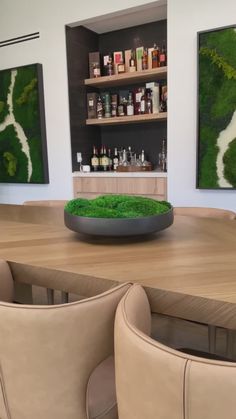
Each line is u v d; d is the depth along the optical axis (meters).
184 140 3.13
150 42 3.70
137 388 0.54
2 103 4.01
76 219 1.16
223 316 0.70
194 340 1.88
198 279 0.81
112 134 4.11
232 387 0.45
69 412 0.72
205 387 0.46
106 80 3.68
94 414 0.77
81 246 1.16
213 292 0.73
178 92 3.10
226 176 2.95
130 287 0.75
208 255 1.02
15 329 0.66
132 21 3.61
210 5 2.86
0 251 1.11
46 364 0.68
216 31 2.82
